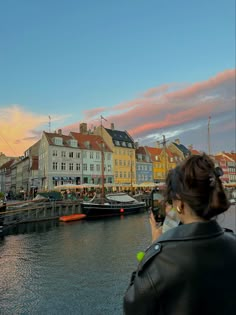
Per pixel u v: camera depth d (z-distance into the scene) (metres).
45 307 8.49
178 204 1.21
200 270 1.02
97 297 9.11
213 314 1.00
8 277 11.23
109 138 67.81
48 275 11.41
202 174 1.12
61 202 34.84
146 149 78.19
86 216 33.69
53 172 55.78
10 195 59.72
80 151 60.31
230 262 1.06
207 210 1.11
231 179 102.62
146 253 1.14
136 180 71.19
